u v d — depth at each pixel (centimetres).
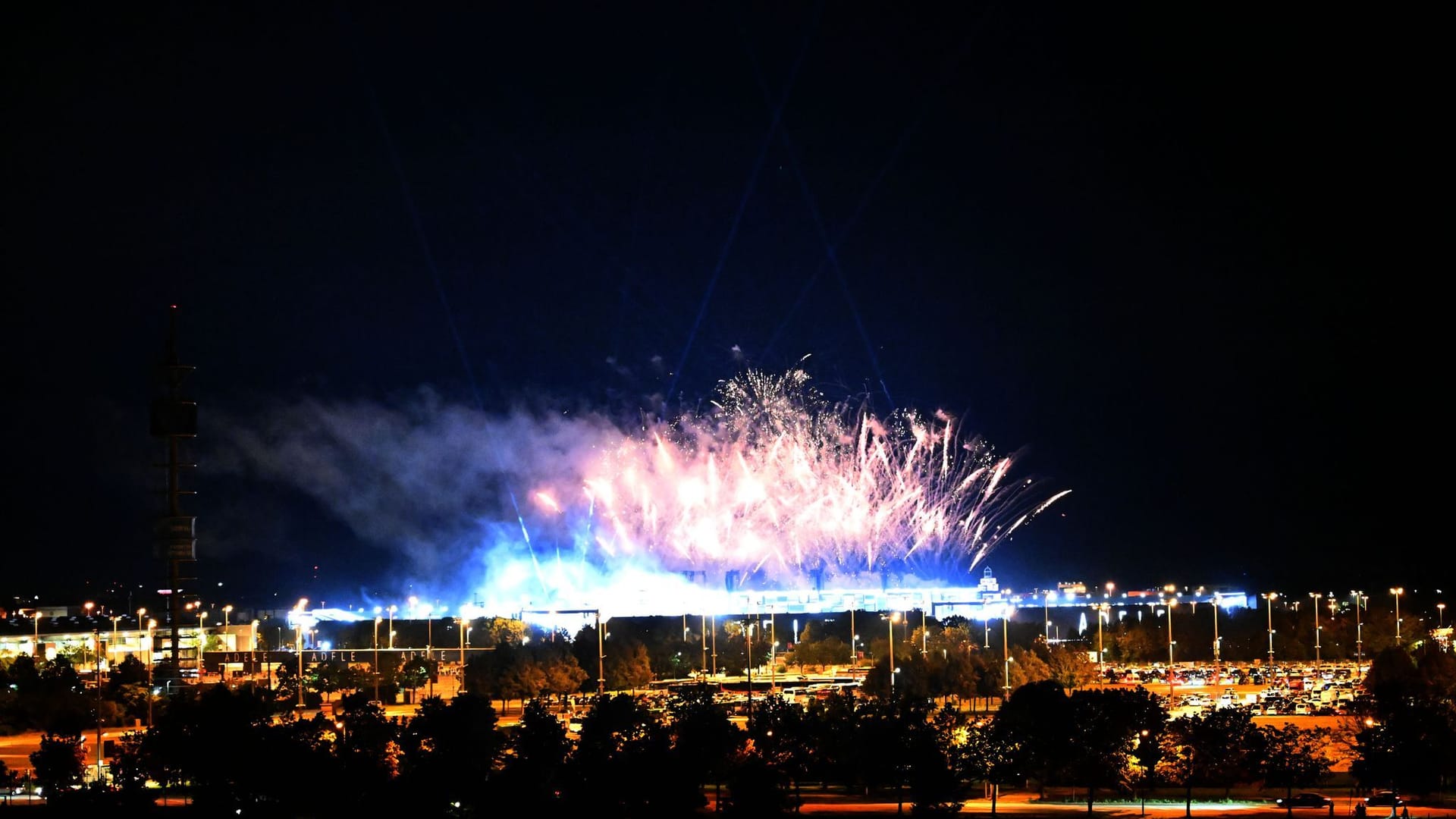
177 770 16338
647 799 14988
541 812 14862
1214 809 17325
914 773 16512
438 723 15862
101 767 19762
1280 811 17138
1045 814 17075
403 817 15062
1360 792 18550
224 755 15838
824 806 17700
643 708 18538
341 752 15875
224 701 16412
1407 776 17588
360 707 19662
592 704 17662
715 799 17300
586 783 15075
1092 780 17488
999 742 17688
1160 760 18875
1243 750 18762
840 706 19200
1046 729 17312
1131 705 17900
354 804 15262
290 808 15450
